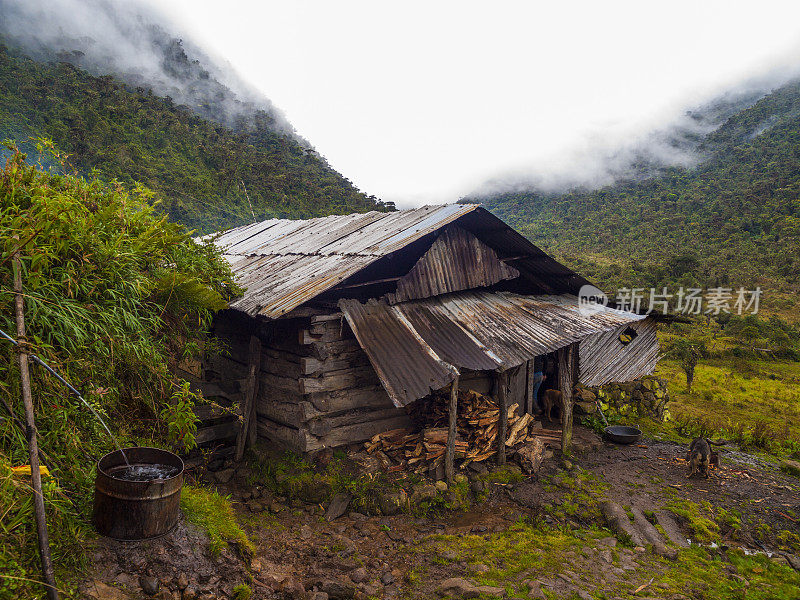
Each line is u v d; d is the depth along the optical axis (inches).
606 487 297.9
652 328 512.7
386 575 193.5
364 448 300.7
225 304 205.0
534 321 356.8
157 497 128.8
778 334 1907.0
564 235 5743.1
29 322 119.3
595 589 184.9
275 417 305.4
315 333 278.2
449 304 346.9
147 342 157.3
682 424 476.7
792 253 3321.9
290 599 157.0
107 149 2375.7
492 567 201.5
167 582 124.5
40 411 122.5
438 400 330.6
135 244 164.4
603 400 465.1
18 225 121.6
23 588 97.0
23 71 2974.9
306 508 256.4
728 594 193.9
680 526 256.5
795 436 706.8
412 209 389.4
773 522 267.4
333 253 344.8
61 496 119.6
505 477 299.4
